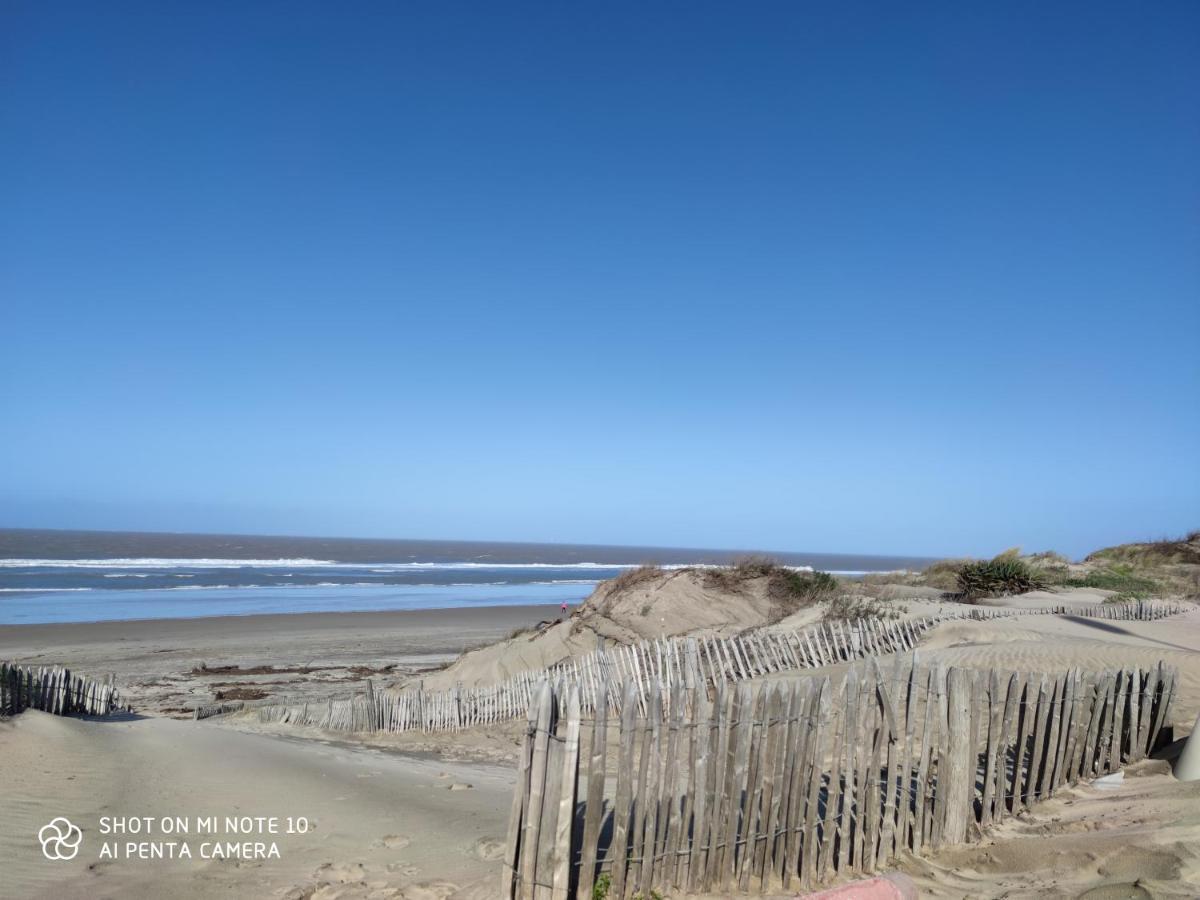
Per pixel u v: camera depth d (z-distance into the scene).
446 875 5.53
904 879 4.82
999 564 24.38
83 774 7.84
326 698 19.34
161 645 29.41
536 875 4.38
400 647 30.45
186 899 5.10
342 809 7.36
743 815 5.29
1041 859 5.08
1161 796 5.79
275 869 5.70
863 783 5.43
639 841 4.66
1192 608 18.92
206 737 11.36
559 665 16.22
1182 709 8.49
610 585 22.25
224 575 69.75
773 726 5.09
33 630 31.50
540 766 4.41
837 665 13.41
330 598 52.16
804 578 22.31
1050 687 6.48
